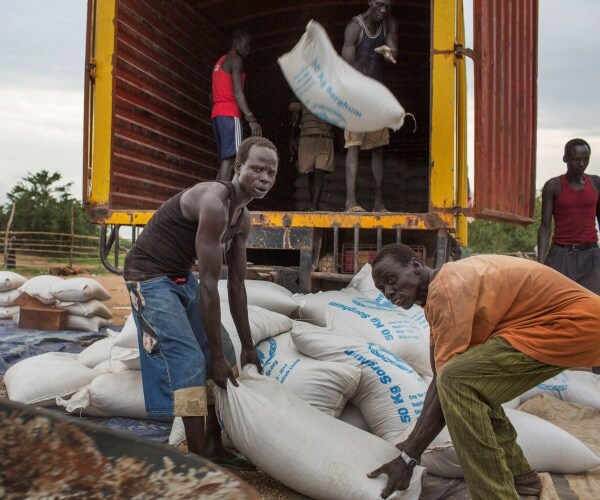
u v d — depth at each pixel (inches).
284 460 104.0
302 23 313.1
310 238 191.8
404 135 342.0
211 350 110.7
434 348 99.6
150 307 112.0
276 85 356.2
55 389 148.8
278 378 125.4
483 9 180.4
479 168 177.8
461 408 90.6
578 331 90.4
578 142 211.9
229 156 248.2
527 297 94.0
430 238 205.5
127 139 223.0
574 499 108.7
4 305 292.8
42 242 761.0
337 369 121.1
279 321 139.6
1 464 39.8
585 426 153.7
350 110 82.2
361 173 325.7
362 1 295.0
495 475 90.2
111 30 206.4
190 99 277.0
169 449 40.2
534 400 162.6
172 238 113.6
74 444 40.8
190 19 276.4
